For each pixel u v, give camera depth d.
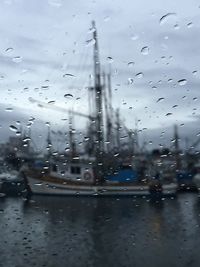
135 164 22.64
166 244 10.77
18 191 22.44
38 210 16.84
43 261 9.23
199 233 11.93
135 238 11.62
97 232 12.52
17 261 9.31
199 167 22.67
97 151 21.12
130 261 9.50
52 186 23.23
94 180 23.34
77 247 10.53
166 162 22.28
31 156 20.81
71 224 13.88
